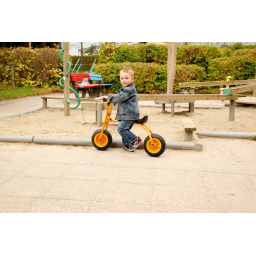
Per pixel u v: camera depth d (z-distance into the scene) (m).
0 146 4.59
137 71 13.43
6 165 3.70
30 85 15.07
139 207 2.63
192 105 8.27
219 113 8.22
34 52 14.54
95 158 4.03
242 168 3.64
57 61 14.85
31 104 10.00
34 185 3.09
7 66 15.02
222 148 4.56
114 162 3.86
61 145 4.70
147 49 14.70
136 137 4.23
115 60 14.96
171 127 6.15
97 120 6.26
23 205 2.66
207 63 14.59
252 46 17.94
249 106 9.41
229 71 13.73
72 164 3.77
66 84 7.55
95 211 2.56
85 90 10.92
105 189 3.00
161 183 3.16
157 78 13.84
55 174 3.41
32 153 4.24
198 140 4.67
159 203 2.70
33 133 5.45
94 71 13.66
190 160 3.96
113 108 6.36
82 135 5.33
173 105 7.54
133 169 3.60
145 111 8.67
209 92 13.78
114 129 5.94
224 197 2.82
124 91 4.03
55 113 8.18
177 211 2.57
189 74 13.51
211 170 3.56
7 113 7.89
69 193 2.90
